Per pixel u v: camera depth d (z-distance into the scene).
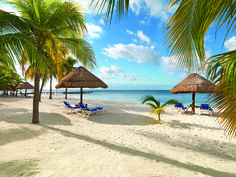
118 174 2.12
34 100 4.91
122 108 10.21
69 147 3.06
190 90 7.62
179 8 1.44
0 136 3.41
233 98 1.21
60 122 5.36
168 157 2.82
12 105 9.05
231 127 1.32
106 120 6.20
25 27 3.84
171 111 9.27
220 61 1.23
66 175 2.03
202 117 7.27
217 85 1.30
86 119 6.23
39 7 4.52
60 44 6.03
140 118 6.77
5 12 3.27
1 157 2.40
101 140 3.62
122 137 3.94
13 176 1.93
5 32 3.16
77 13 4.89
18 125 4.48
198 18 1.57
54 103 11.79
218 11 1.22
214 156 2.94
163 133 4.48
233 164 2.61
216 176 2.17
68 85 7.21
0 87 11.74
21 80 21.34
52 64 4.19
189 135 4.34
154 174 2.16
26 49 3.16
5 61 3.24
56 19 4.66
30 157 2.49
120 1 1.08
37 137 3.56
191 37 1.76
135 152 2.99
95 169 2.24
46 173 2.05
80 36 5.99
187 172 2.27
